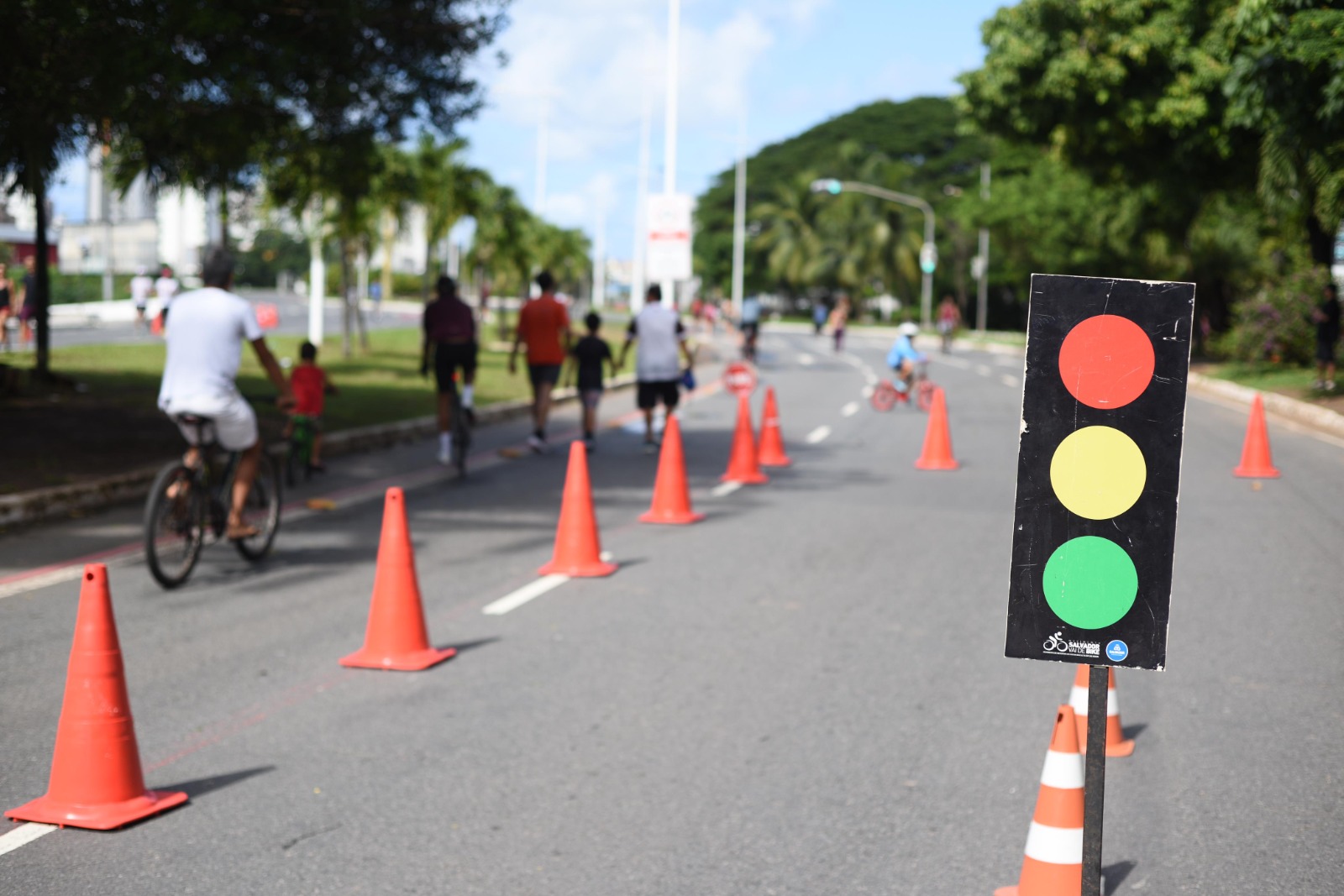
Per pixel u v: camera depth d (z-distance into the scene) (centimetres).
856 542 1077
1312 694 659
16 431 1540
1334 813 501
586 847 465
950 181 9144
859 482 1451
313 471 1454
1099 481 340
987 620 810
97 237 7956
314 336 3556
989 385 3142
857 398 2733
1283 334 3189
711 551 1034
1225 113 2745
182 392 874
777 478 1485
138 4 1222
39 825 484
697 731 593
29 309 3153
